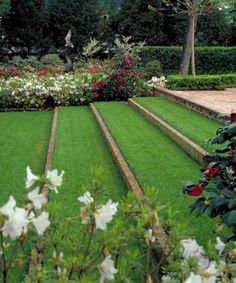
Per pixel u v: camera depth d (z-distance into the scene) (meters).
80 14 32.94
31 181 2.24
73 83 15.95
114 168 7.12
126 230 2.39
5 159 8.06
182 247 2.40
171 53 23.39
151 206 2.32
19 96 15.59
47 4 36.94
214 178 3.86
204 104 11.04
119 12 31.41
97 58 28.11
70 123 11.23
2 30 32.50
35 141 9.61
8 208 2.01
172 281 2.20
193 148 7.06
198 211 3.58
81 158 7.70
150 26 30.23
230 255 2.57
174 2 27.91
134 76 16.19
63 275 2.16
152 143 8.23
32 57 27.19
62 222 2.43
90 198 2.24
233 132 3.84
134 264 2.41
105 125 10.18
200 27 30.41
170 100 13.84
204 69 23.70
